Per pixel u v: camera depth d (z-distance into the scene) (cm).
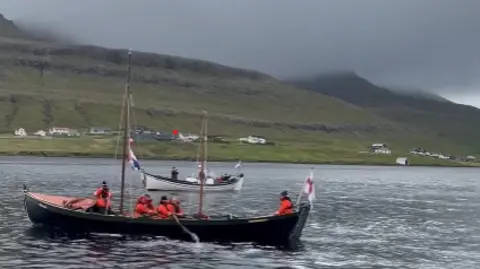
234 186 10588
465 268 4075
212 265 3828
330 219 6625
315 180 16112
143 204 4709
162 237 4506
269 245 4534
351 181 15988
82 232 4612
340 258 4238
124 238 4534
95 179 12638
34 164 18838
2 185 10156
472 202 9556
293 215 4434
